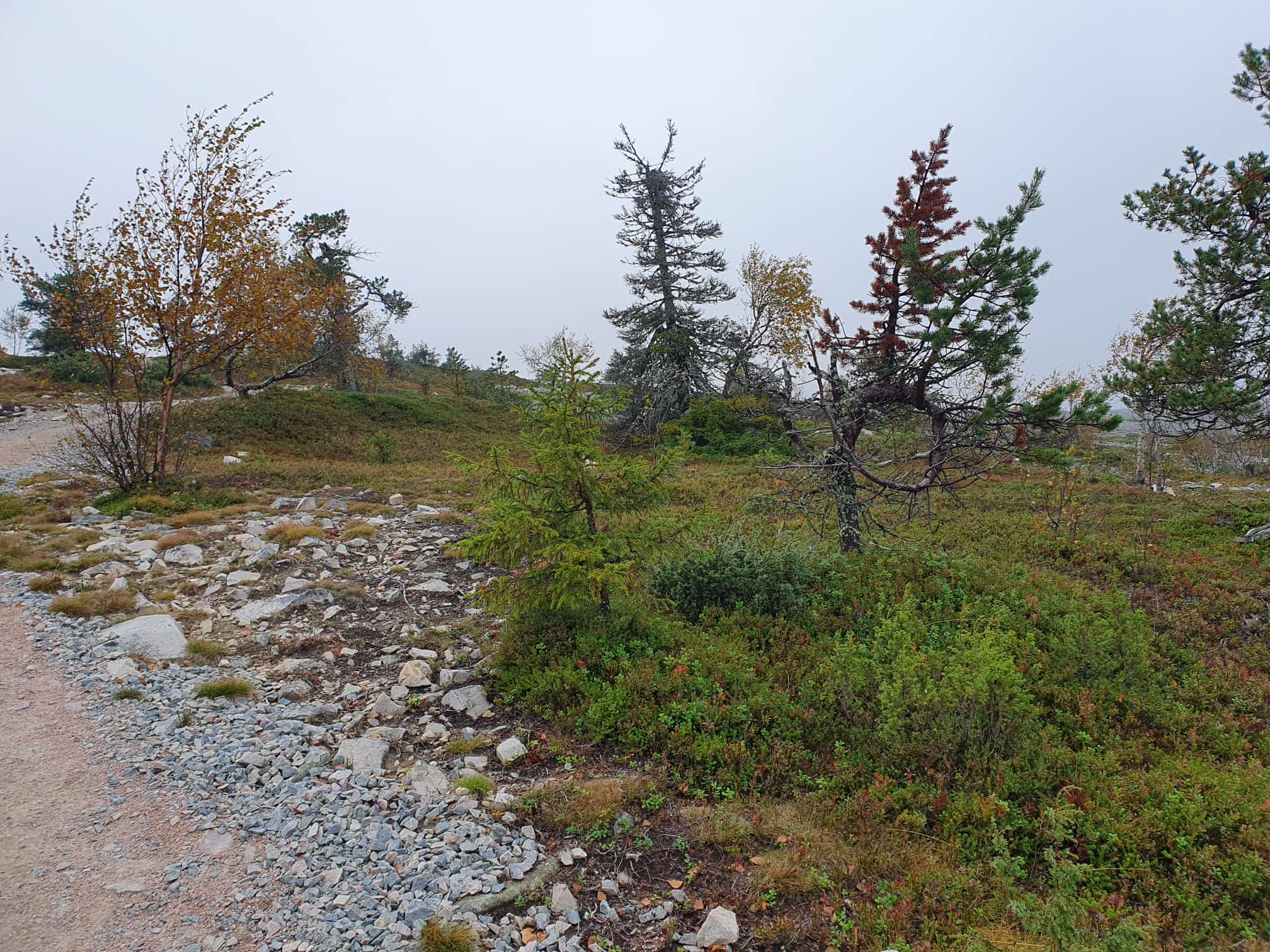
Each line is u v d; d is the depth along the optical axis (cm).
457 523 1329
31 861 425
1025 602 903
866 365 1085
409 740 598
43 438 2367
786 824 492
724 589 890
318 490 1642
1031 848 476
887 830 479
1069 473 1520
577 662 686
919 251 965
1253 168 1285
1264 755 616
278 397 3241
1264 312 1245
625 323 3856
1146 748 611
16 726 572
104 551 1007
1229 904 414
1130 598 1016
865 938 388
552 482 732
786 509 1254
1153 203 1401
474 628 838
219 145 1480
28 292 1434
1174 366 1356
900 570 996
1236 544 1305
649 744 589
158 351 1498
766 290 3166
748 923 402
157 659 706
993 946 366
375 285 4600
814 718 620
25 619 774
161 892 407
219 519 1249
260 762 538
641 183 3647
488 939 381
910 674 591
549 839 472
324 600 881
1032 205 913
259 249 1561
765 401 1285
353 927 385
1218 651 845
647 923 401
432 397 4141
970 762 545
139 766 527
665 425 3077
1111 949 349
